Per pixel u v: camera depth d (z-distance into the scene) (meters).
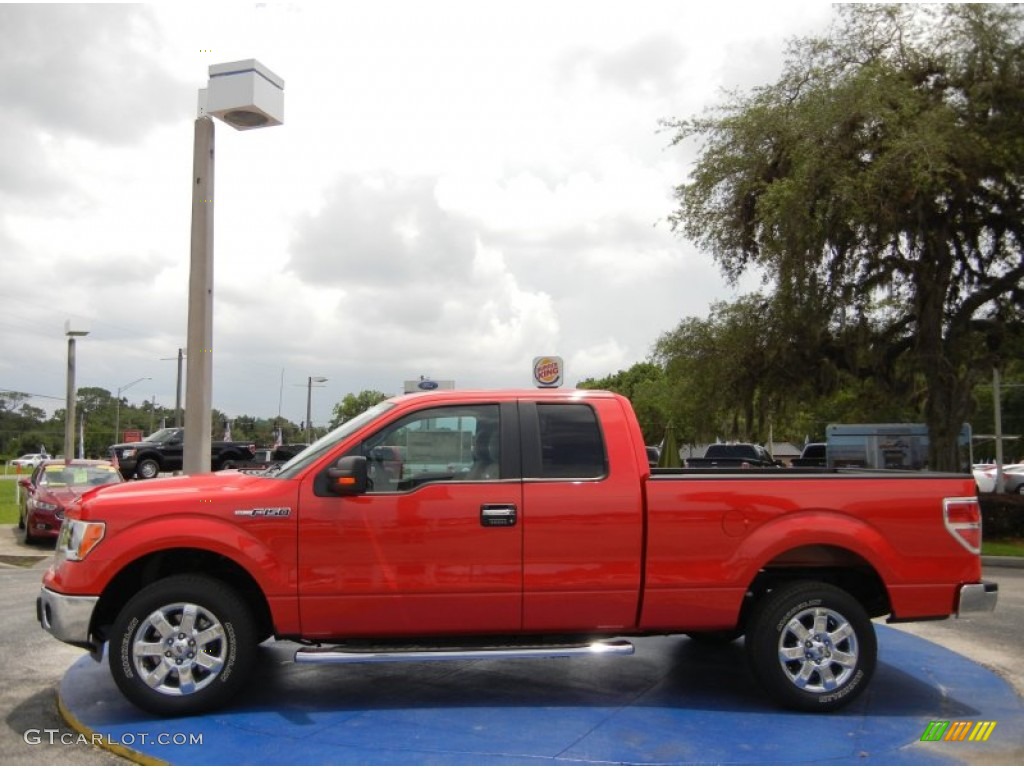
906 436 24.30
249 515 5.39
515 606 5.48
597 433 5.74
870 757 4.71
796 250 17.30
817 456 28.20
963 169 16.91
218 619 5.33
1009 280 19.14
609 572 5.52
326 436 6.10
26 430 121.75
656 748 4.77
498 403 5.77
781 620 5.52
